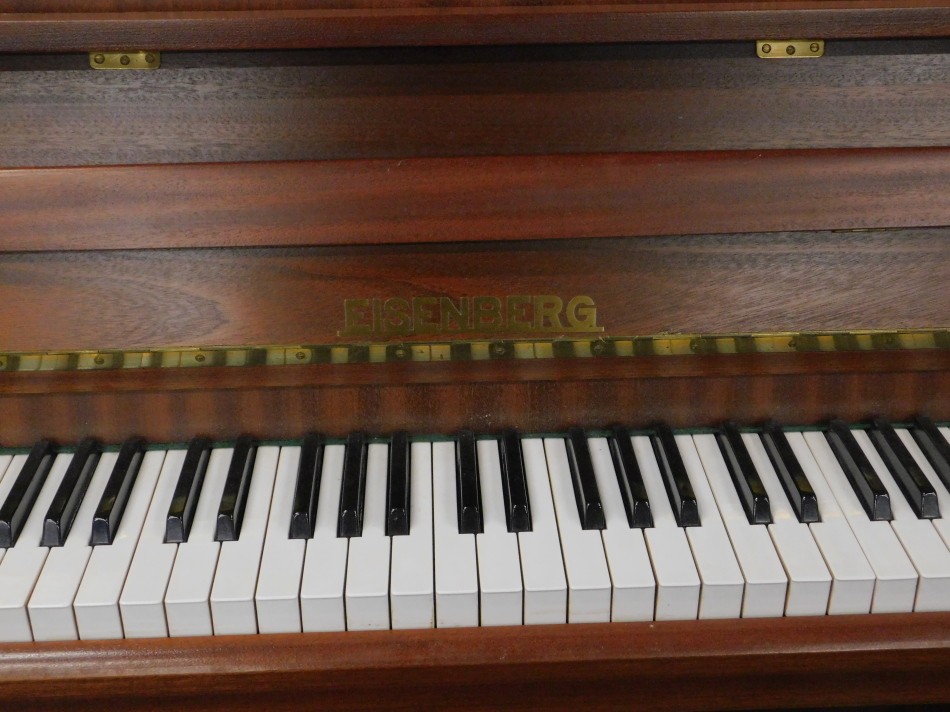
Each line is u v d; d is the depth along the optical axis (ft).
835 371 1.90
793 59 1.75
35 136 1.72
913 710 2.24
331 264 1.81
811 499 1.74
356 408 1.90
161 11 1.67
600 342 1.86
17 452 1.89
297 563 1.65
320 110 1.74
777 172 1.73
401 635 1.63
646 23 1.65
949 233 1.83
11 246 1.71
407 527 1.72
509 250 1.81
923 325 1.87
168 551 1.68
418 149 1.77
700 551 1.68
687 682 1.75
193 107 1.73
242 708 1.73
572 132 1.77
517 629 1.64
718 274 1.84
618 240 1.81
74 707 1.72
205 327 1.82
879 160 1.74
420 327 1.84
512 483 1.78
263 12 1.65
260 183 1.71
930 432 1.89
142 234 1.72
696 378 1.90
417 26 1.64
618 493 1.80
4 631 1.61
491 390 1.90
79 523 1.73
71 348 1.82
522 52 1.74
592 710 1.78
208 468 1.85
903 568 1.65
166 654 1.61
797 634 1.64
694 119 1.77
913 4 1.66
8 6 1.65
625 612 1.65
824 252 1.83
